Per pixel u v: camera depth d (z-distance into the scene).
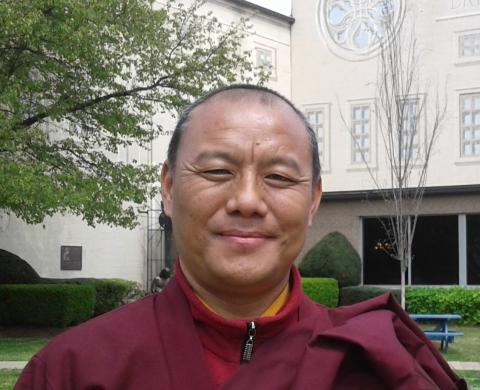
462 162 20.14
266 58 22.00
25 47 12.91
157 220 19.58
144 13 14.00
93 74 13.60
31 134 12.73
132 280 19.19
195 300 1.99
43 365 1.92
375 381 1.96
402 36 20.97
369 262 20.72
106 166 14.64
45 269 17.64
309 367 1.89
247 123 1.99
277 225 1.98
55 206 11.86
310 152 2.09
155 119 19.55
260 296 2.04
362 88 21.56
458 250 19.75
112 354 1.91
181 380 1.91
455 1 20.58
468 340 14.73
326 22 22.31
